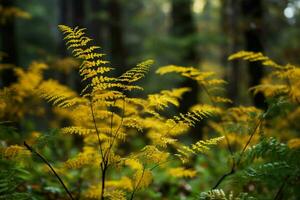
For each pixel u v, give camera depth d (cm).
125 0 1753
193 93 1247
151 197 570
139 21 2248
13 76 961
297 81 444
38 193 443
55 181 496
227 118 486
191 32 1345
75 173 597
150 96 359
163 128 367
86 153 388
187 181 723
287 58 1004
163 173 694
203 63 2125
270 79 609
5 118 556
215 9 1571
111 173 562
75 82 1173
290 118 539
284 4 1084
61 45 1373
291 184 361
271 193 436
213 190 340
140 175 353
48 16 2548
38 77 593
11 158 344
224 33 1219
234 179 389
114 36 1720
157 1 2864
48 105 943
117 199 336
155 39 1289
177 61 1288
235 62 1220
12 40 1030
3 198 324
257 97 704
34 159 338
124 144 895
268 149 358
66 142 721
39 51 1023
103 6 1948
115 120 367
